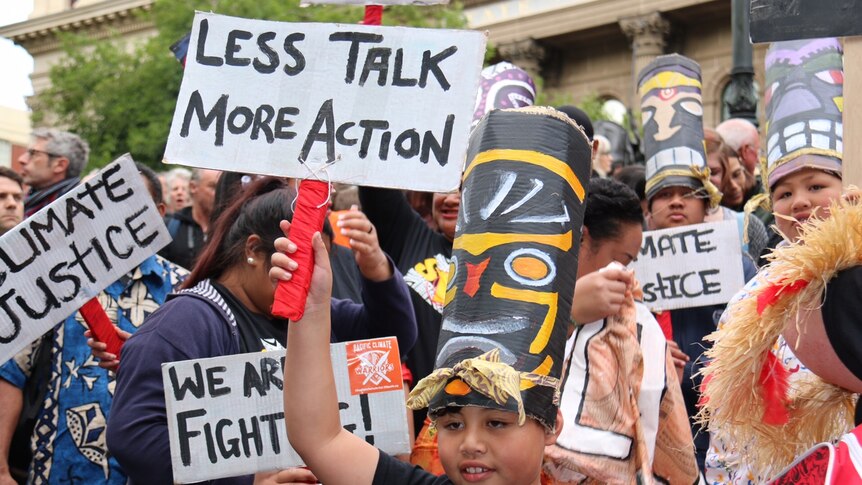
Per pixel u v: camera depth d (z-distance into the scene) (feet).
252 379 8.26
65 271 9.63
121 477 11.14
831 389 6.55
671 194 14.28
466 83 6.77
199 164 6.89
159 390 8.43
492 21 107.86
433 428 6.57
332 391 6.64
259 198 9.09
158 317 8.75
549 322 6.14
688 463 9.47
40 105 108.78
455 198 12.60
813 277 5.94
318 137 6.83
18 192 14.99
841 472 5.40
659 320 13.43
